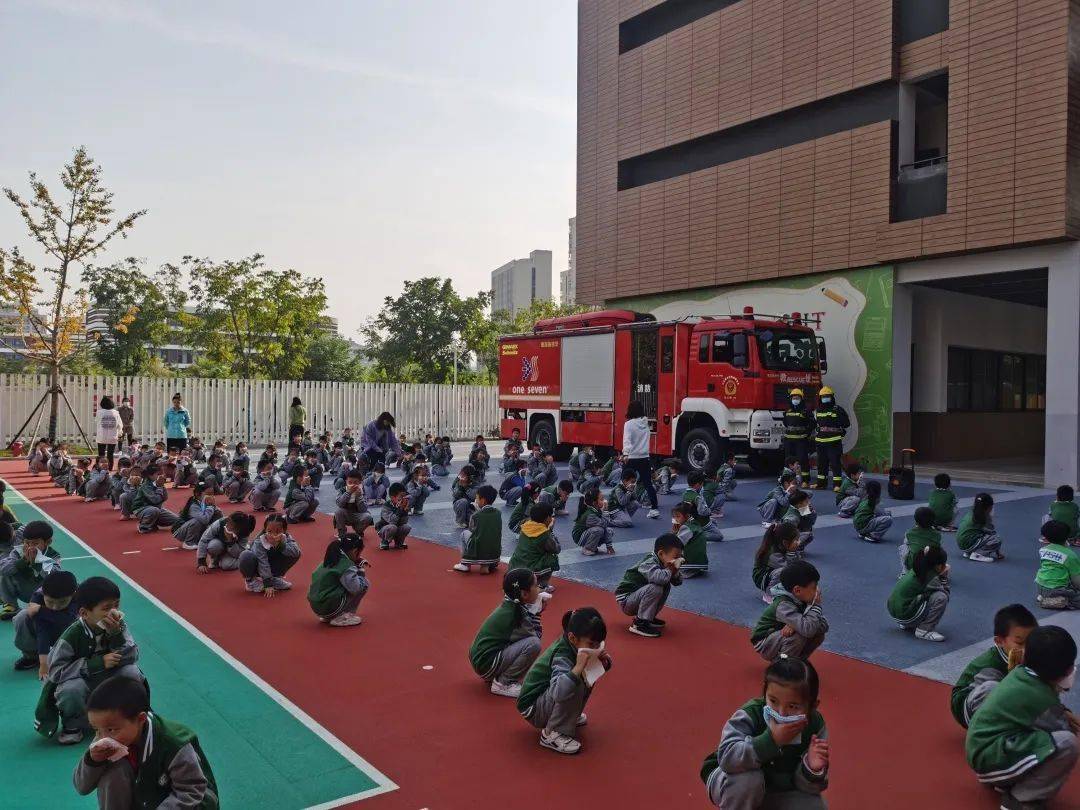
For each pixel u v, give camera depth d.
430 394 31.97
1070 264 15.98
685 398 17.92
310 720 5.04
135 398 25.92
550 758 4.54
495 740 4.77
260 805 3.99
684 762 4.50
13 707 5.20
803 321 19.16
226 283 37.81
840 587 8.61
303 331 40.56
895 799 4.09
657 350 18.58
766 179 20.81
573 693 4.50
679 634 6.95
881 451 18.80
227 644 6.54
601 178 25.59
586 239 26.08
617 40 25.14
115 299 42.84
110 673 4.71
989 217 16.53
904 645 6.69
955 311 21.12
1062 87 15.48
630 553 10.25
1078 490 16.14
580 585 8.66
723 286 22.17
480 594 8.20
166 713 5.13
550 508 8.27
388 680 5.75
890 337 18.61
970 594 8.31
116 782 3.17
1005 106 16.30
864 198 18.72
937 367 20.78
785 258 20.34
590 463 17.66
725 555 10.15
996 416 22.94
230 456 21.91
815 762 3.22
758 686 5.70
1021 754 3.83
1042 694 3.91
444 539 11.30
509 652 5.39
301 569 9.30
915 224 17.75
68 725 4.65
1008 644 4.57
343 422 29.84
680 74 23.17
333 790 4.14
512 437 22.80
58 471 17.00
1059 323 16.19
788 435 16.61
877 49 18.55
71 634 4.67
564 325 21.67
